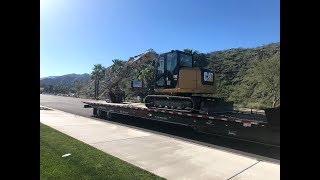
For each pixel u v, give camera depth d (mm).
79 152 7496
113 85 31375
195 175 5961
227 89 37562
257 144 9086
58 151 7512
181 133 11219
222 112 12375
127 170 6090
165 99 14086
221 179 5746
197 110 12422
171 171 6211
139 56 26203
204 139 9977
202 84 13195
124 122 14570
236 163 6867
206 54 53375
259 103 27078
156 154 7664
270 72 28016
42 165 6199
